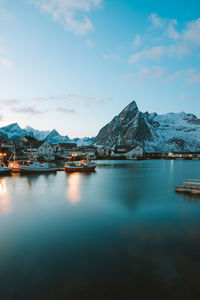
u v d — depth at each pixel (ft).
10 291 27.61
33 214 62.03
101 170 228.22
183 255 36.81
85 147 643.45
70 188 109.81
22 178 152.87
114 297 26.45
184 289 27.91
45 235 45.91
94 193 95.55
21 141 458.09
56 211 65.36
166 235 45.85
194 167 278.67
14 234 46.52
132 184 124.67
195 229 49.70
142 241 42.70
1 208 69.00
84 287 28.30
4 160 263.08
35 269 32.50
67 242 42.24
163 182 133.49
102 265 33.53
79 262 34.42
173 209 67.26
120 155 564.71
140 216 59.98
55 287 28.27
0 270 32.32
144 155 603.67
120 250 38.68
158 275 30.86
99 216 59.88
